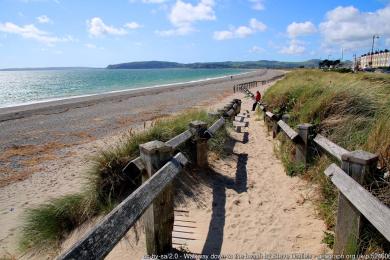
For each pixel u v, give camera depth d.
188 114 7.85
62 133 12.14
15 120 16.47
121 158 4.32
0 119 16.89
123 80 87.38
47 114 18.31
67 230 3.77
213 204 4.15
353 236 2.38
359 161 2.39
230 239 3.30
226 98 24.77
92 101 25.08
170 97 27.44
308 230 3.31
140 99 26.19
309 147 4.85
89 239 1.79
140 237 3.34
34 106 23.72
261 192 4.45
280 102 8.92
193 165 5.23
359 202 2.13
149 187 2.55
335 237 2.58
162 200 2.89
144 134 5.25
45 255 3.40
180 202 4.19
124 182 4.23
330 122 5.28
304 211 3.73
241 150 6.82
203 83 52.66
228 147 6.90
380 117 4.40
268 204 4.05
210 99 24.41
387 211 1.84
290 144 5.84
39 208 4.11
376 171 2.51
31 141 10.84
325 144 4.11
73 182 6.07
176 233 3.44
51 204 4.06
